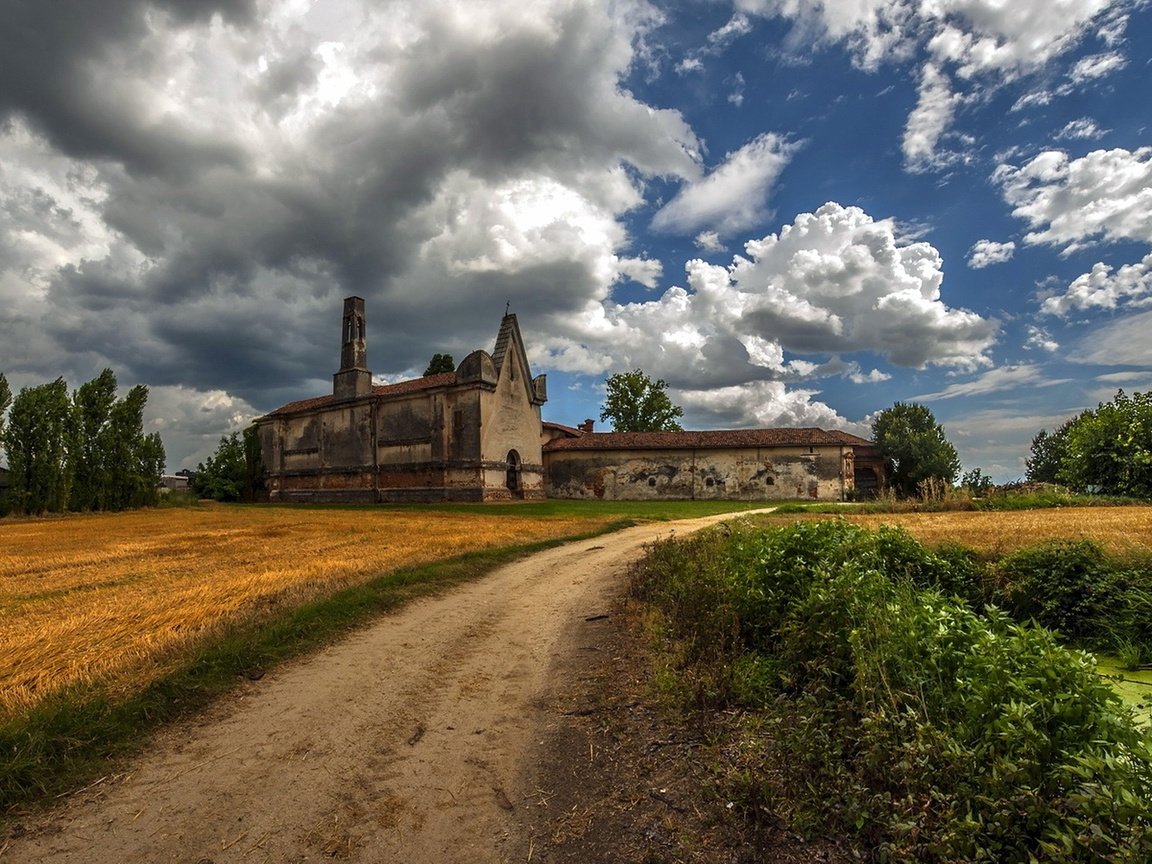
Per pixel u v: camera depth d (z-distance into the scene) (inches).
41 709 232.7
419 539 805.2
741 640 306.0
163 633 332.2
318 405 2156.7
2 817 179.0
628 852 160.6
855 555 350.3
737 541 486.6
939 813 143.0
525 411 1945.1
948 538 493.4
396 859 160.4
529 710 255.9
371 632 373.7
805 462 1889.8
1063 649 184.2
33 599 445.4
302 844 166.6
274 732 235.9
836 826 161.9
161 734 233.9
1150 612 316.2
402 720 246.8
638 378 2989.7
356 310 2092.8
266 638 332.2
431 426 1800.0
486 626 388.5
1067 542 394.3
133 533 1011.3
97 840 168.7
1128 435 950.4
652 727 232.7
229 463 2519.7
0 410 1705.2
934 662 197.8
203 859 160.4
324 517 1327.5
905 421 2151.8
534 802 186.9
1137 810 118.0
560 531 903.1
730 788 179.6
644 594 436.5
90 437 1913.1
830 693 224.8
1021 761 142.3
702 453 1977.1
